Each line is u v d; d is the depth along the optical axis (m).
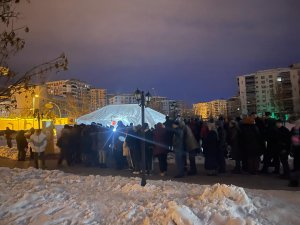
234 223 5.13
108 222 5.58
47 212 6.14
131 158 14.22
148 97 10.50
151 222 5.30
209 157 12.30
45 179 9.34
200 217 5.37
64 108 85.31
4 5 8.84
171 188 7.70
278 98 89.31
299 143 9.62
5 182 8.88
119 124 15.73
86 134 16.69
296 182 9.73
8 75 9.22
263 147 12.27
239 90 124.62
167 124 13.05
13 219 5.95
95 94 159.88
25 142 20.33
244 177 11.62
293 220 5.67
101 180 9.24
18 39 9.13
